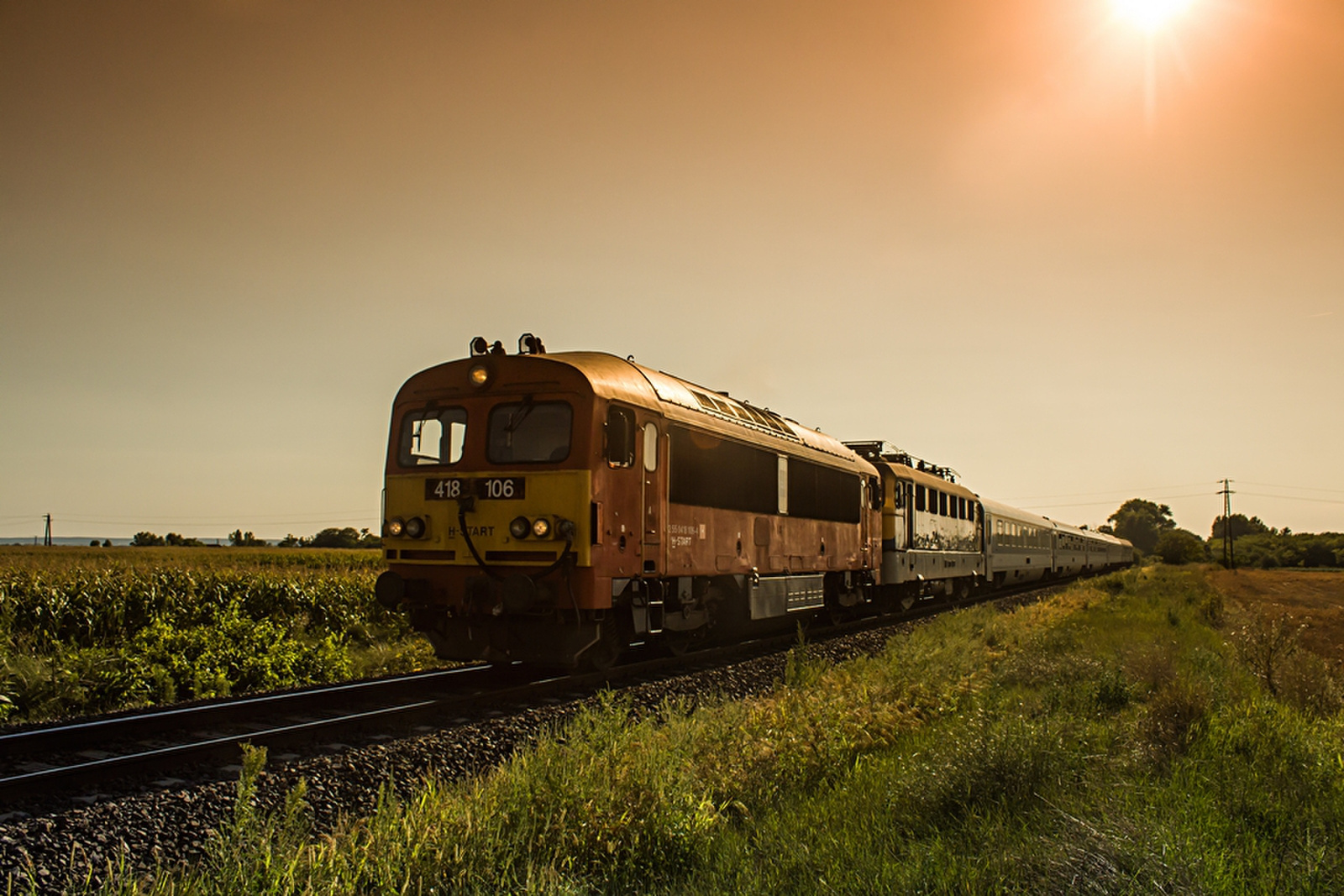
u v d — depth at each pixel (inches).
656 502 473.1
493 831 205.8
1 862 194.4
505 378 443.8
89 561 1389.0
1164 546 4387.3
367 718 332.8
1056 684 431.5
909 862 195.5
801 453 686.5
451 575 436.8
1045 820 222.5
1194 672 461.4
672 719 332.8
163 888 176.9
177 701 429.1
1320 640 754.8
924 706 384.8
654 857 205.9
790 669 480.4
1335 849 205.2
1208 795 245.6
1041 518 1798.7
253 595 765.9
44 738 292.5
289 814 202.4
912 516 971.9
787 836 216.2
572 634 424.2
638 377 484.1
